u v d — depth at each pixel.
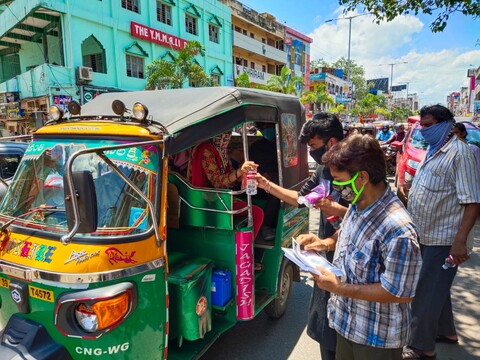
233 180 3.04
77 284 1.86
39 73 15.12
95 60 17.39
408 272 1.51
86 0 15.88
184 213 2.80
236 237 2.77
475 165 2.69
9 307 2.18
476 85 51.53
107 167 2.21
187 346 2.63
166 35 20.00
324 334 2.34
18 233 2.19
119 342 1.93
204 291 2.54
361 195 1.65
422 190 2.90
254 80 30.64
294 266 4.10
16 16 15.83
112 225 2.04
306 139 2.53
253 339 3.53
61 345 1.94
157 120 2.45
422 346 2.97
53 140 2.46
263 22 32.78
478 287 4.56
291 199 2.72
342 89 57.69
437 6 5.67
